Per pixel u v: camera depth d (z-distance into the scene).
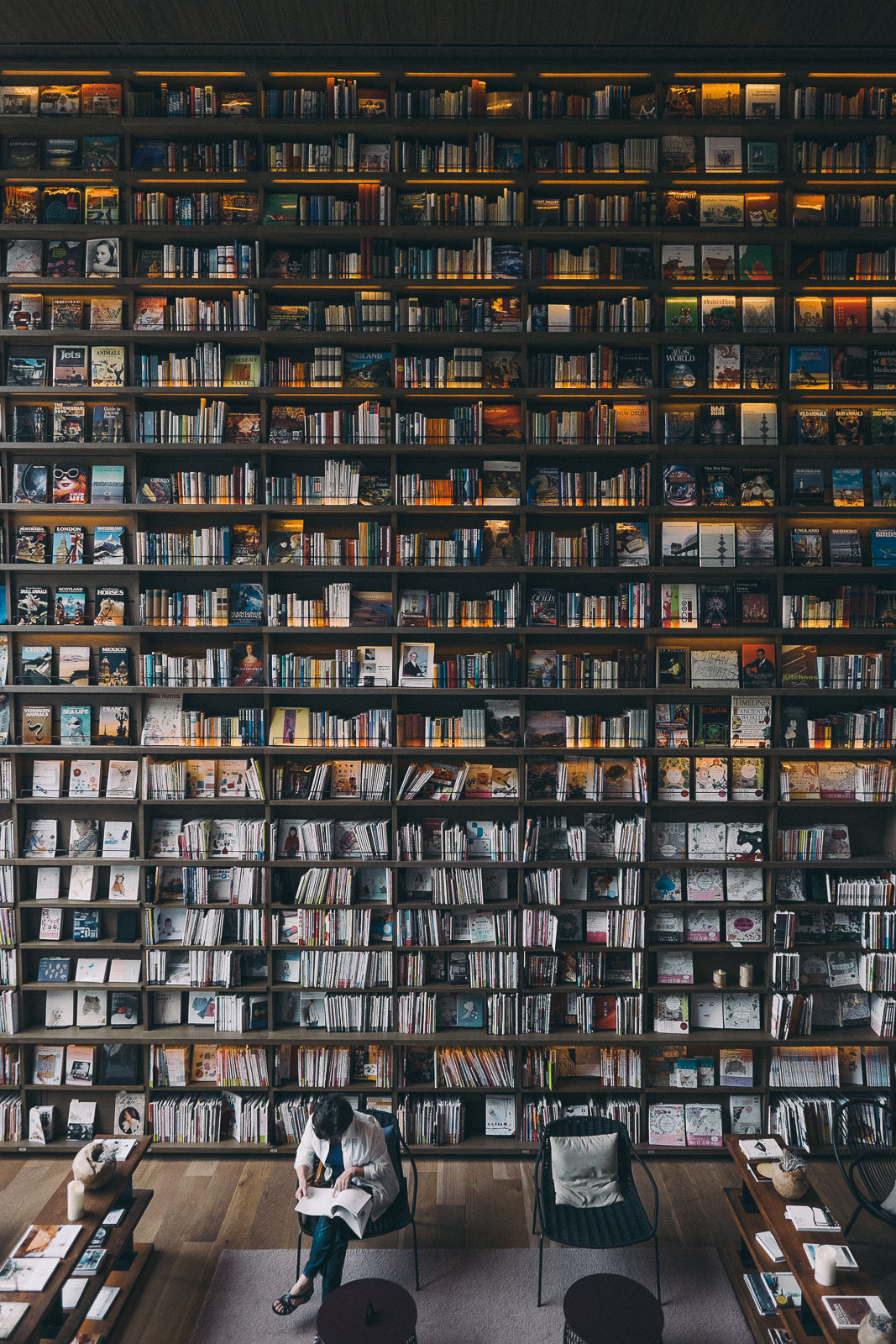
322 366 4.80
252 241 4.79
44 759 4.99
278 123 4.64
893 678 4.81
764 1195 3.78
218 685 4.82
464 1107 4.87
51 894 4.97
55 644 4.96
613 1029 4.91
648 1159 4.84
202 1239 4.18
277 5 4.20
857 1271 3.36
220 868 4.95
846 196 4.79
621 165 4.75
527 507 4.75
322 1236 3.66
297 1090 4.90
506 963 4.86
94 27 4.38
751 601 4.84
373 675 4.86
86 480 4.89
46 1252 3.40
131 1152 4.02
